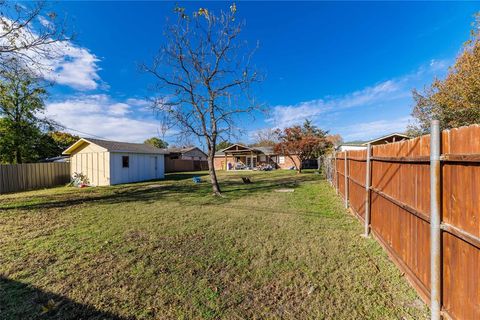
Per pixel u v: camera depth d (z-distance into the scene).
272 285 2.54
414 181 2.33
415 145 2.29
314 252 3.38
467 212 1.53
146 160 16.39
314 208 6.31
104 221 5.23
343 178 7.07
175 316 2.08
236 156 29.92
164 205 7.01
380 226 3.55
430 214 1.93
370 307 2.12
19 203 7.61
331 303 2.21
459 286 1.62
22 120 16.14
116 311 2.15
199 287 2.52
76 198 8.61
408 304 2.14
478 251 1.44
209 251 3.48
